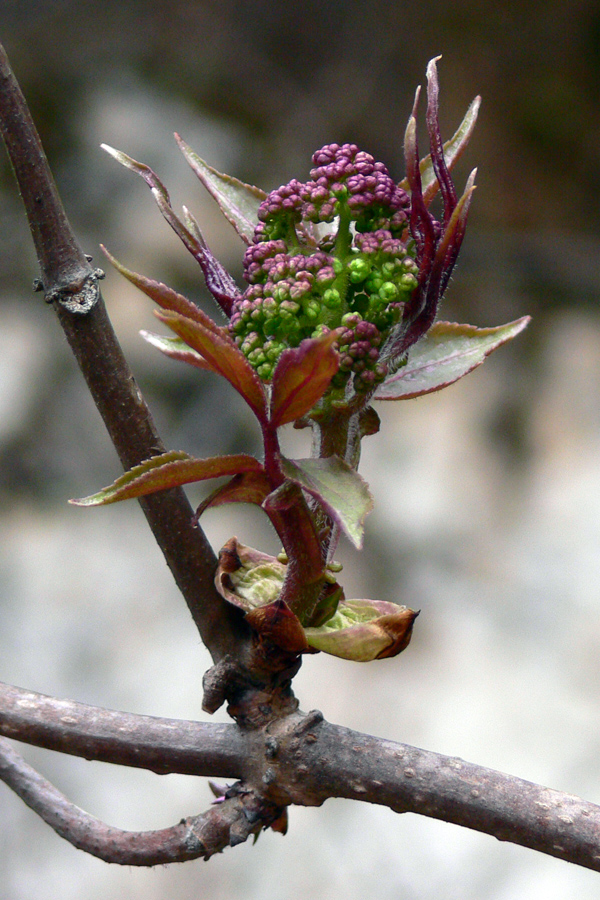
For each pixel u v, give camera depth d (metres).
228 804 0.44
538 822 0.43
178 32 1.75
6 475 1.47
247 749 0.44
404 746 0.44
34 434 1.49
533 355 1.65
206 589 0.45
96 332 0.44
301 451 1.50
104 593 1.37
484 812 0.43
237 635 0.45
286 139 1.75
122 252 1.56
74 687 1.28
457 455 1.53
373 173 0.43
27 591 1.36
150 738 0.44
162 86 1.72
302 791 0.44
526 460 1.54
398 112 1.77
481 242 1.76
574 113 1.74
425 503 1.49
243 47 1.77
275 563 0.45
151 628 1.34
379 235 0.43
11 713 0.44
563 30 1.71
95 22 1.73
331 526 0.44
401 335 0.44
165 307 0.43
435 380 0.45
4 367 1.51
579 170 1.76
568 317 1.69
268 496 0.43
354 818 1.18
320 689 1.31
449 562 1.45
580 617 1.33
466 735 1.26
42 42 1.71
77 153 1.62
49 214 0.43
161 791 1.19
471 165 1.77
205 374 1.55
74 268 0.44
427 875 1.13
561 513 1.45
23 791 0.45
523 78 1.74
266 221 0.44
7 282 1.57
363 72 1.77
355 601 0.45
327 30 1.76
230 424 1.52
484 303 1.71
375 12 1.74
